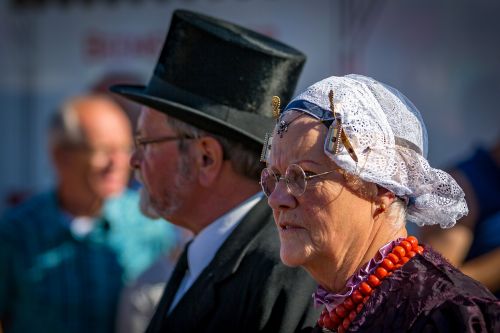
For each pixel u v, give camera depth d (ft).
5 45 32.78
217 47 18.33
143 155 18.81
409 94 29.30
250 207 18.01
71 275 27.27
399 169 13.32
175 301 18.51
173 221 18.79
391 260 13.19
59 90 32.58
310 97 13.50
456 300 12.18
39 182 33.14
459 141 28.96
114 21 31.83
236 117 18.11
